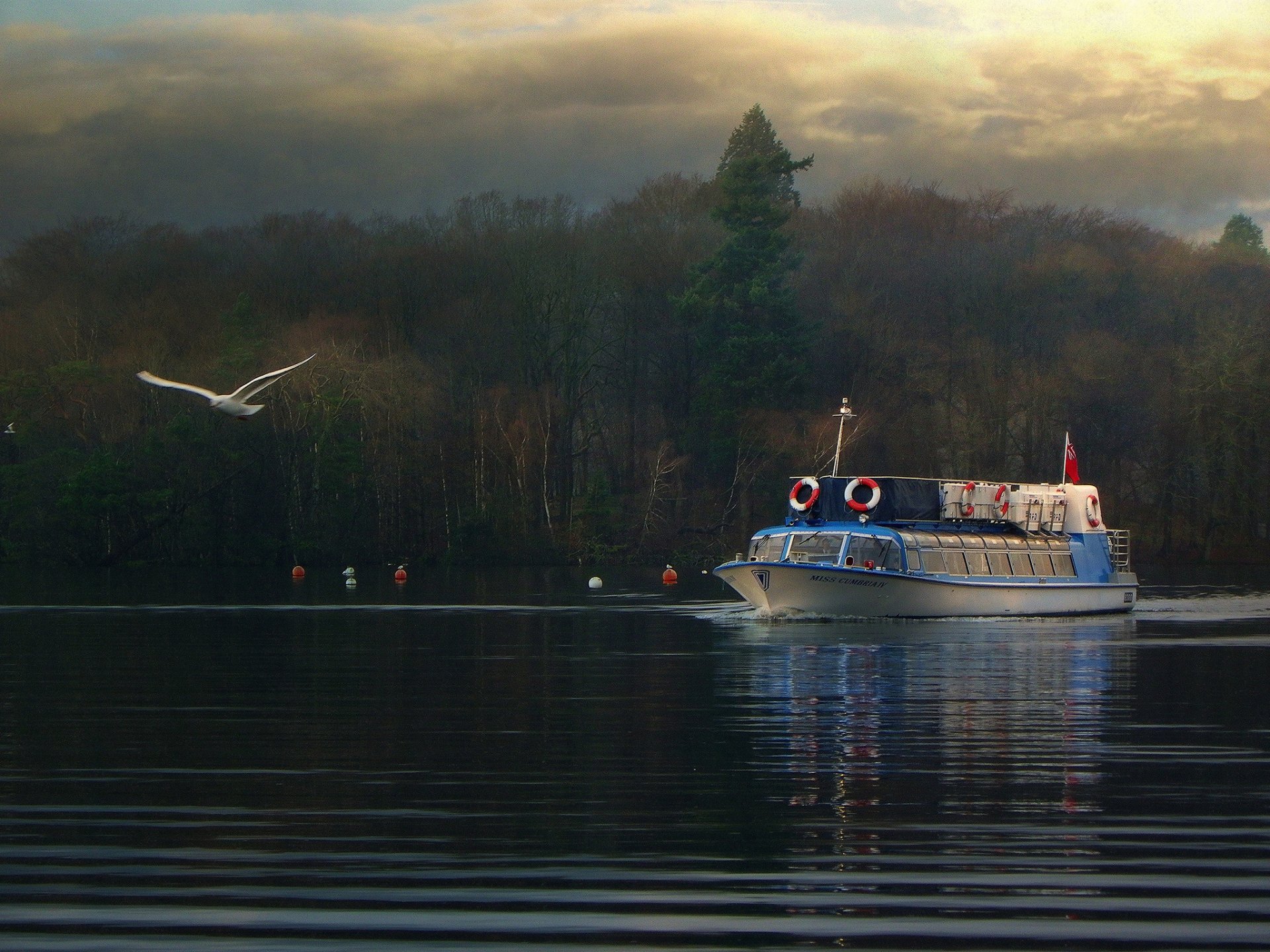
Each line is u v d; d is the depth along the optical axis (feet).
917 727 80.74
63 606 204.44
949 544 167.73
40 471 327.67
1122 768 67.72
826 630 153.69
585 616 181.27
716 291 364.99
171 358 346.95
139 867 50.47
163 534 337.93
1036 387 357.41
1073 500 187.52
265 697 95.25
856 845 53.26
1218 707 89.45
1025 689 98.63
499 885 48.39
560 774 66.59
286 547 344.69
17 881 48.78
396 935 43.47
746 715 85.97
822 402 371.35
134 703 92.58
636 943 42.78
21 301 364.17
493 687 100.99
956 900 46.70
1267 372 343.26
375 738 77.10
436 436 356.18
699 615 183.32
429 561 352.28
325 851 52.47
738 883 48.62
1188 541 359.46
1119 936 43.29
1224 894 47.24
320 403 336.70
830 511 171.01
